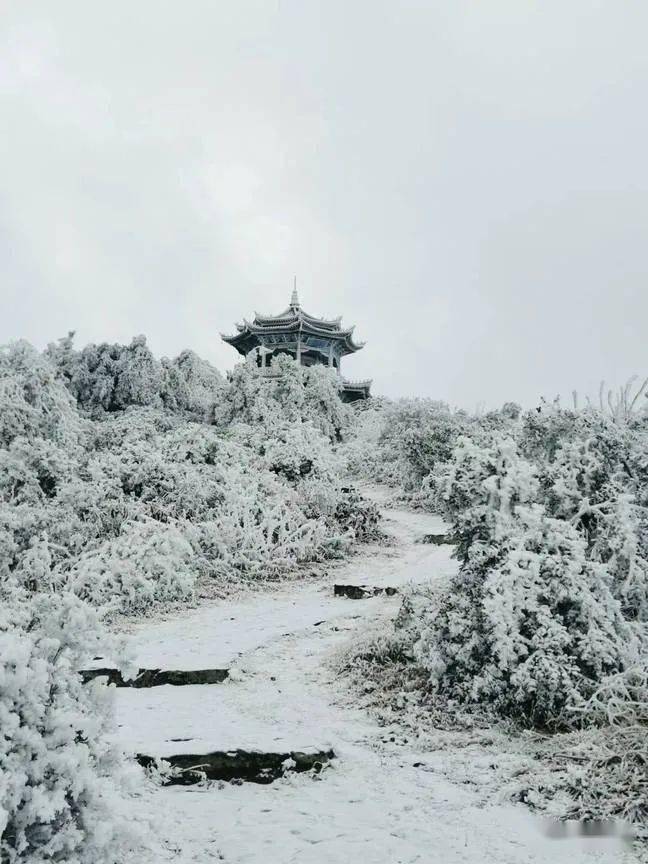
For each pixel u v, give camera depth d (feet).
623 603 23.38
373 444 91.91
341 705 21.07
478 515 22.98
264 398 93.30
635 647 20.01
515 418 81.51
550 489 25.55
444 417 81.92
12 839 9.58
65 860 9.96
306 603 35.76
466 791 15.06
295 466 54.08
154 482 44.57
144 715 20.12
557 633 19.22
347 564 44.91
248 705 21.06
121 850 10.96
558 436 31.83
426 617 22.88
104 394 92.02
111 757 11.57
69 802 10.44
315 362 181.47
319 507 50.96
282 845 12.92
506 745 17.37
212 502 45.91
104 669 23.99
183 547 37.70
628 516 24.06
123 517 41.65
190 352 114.52
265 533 45.01
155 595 35.22
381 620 28.53
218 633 29.63
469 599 21.62
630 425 32.58
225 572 40.01
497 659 19.88
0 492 41.57
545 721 18.74
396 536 53.42
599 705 17.40
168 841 12.98
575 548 21.09
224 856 12.53
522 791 14.67
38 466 44.21
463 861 12.21
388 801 14.74
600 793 14.17
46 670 10.73
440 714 19.39
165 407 99.25
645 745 14.97
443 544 50.72
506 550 21.59
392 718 19.54
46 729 10.39
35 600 12.98
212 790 15.61
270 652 26.91
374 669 23.39
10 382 53.72
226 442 53.98
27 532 37.68
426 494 65.57
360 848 12.78
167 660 25.08
